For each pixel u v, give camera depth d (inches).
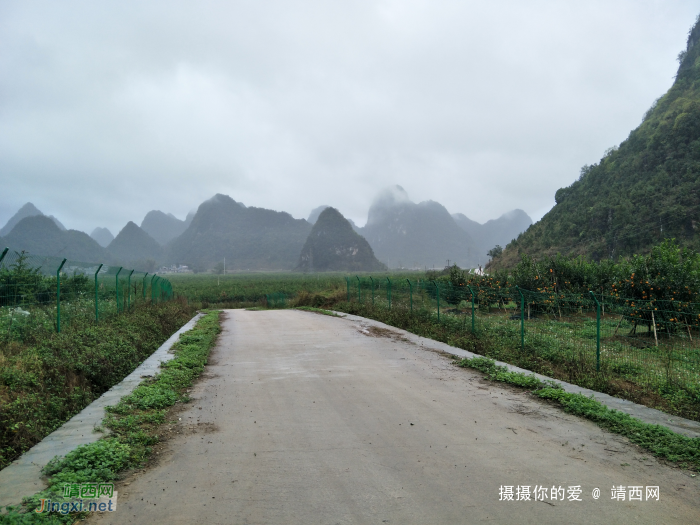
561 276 732.7
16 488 150.5
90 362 302.0
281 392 285.3
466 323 535.8
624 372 322.3
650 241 1729.8
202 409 249.8
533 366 351.6
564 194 2783.0
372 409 246.1
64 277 431.8
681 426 211.8
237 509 138.6
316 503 142.3
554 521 131.3
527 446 190.9
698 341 387.5
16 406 215.5
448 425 218.8
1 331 309.4
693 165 1911.9
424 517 133.4
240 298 1787.6
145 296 739.4
